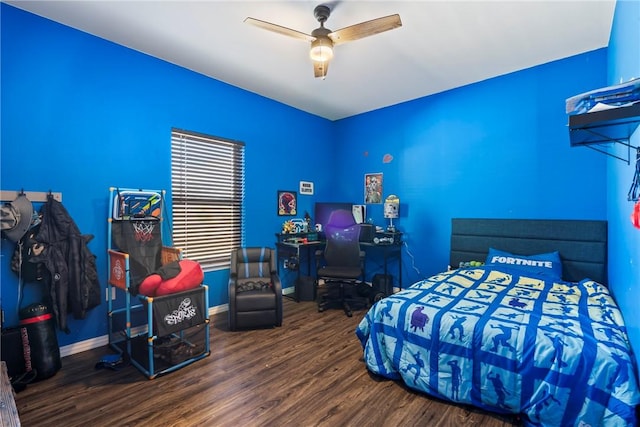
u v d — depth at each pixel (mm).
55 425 1785
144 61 3111
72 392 2115
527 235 3387
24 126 2434
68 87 2646
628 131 1584
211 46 2967
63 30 2607
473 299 2377
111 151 2906
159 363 2480
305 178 4922
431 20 2531
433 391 2023
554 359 1682
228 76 3652
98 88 2814
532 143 3408
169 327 2373
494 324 1929
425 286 2725
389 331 2281
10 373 2127
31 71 2459
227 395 2084
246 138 4082
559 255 3166
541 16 2475
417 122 4371
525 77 3436
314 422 1821
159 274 2424
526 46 2957
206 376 2322
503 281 2879
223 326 3336
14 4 2332
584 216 3113
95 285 2643
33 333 2248
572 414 1606
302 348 2797
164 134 3281
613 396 1514
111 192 2812
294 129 4734
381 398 2055
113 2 2314
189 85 3475
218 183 3828
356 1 2289
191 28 2666
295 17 2496
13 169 2389
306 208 4945
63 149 2627
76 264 2516
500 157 3631
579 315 2016
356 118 5102
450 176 4051
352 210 4887
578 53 3096
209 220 3740
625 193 1988
